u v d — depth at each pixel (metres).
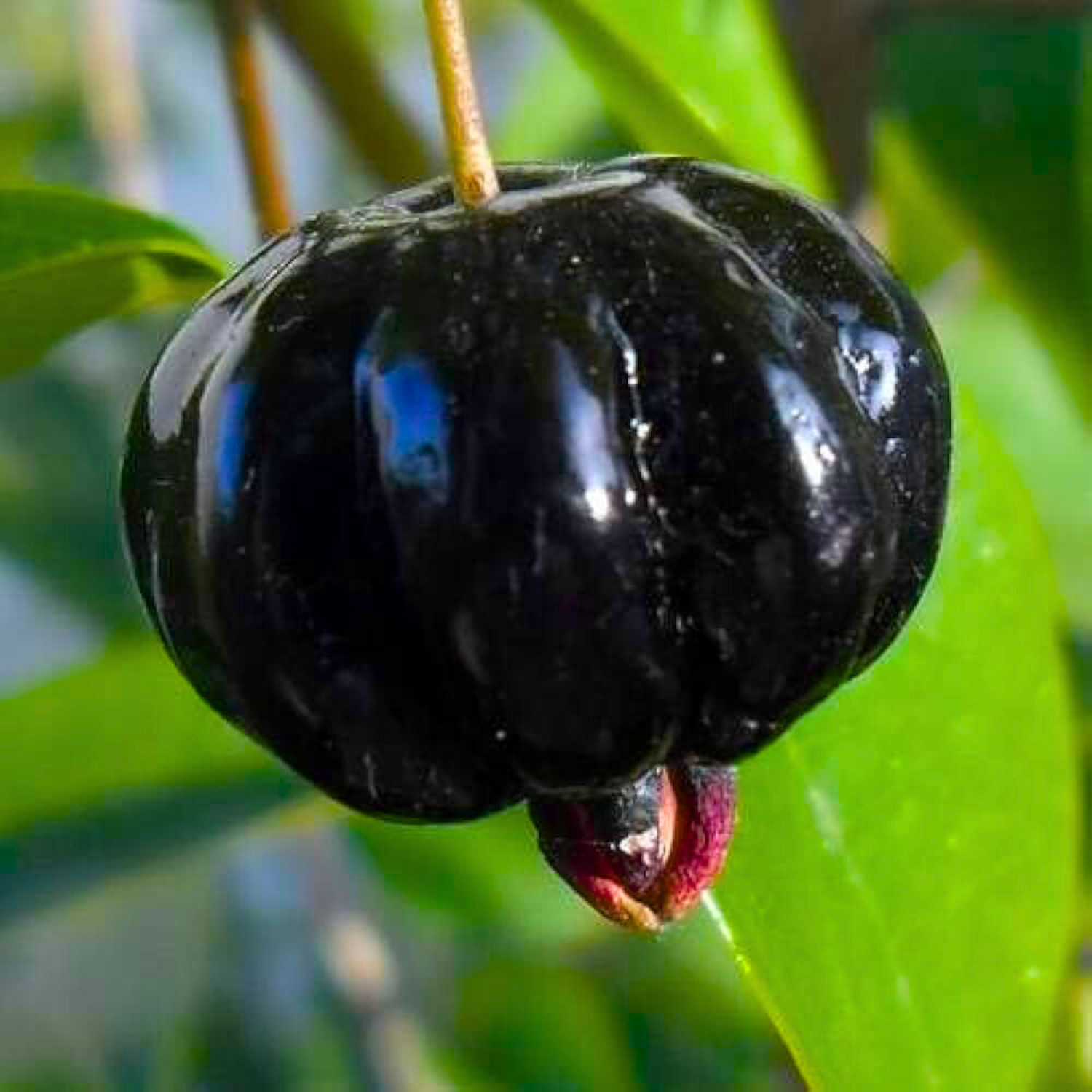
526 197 0.13
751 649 0.13
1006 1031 0.16
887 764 0.16
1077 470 0.27
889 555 0.13
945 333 0.27
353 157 0.22
